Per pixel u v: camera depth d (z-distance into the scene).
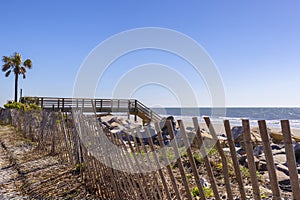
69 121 5.85
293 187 1.63
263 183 4.11
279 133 9.93
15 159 6.77
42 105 19.00
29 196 4.04
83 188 4.24
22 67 34.28
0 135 12.15
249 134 1.83
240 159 5.46
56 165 5.88
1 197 4.02
